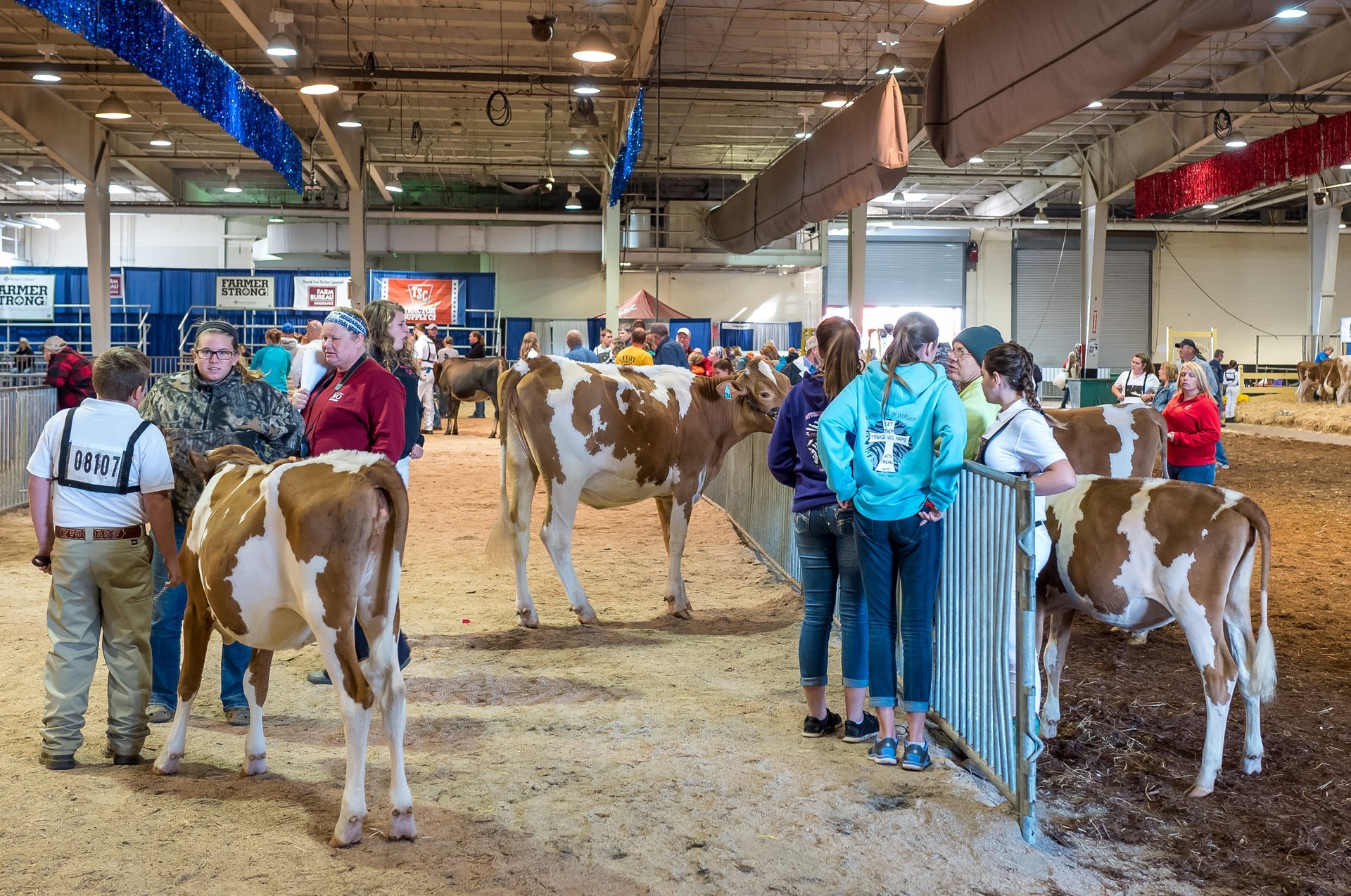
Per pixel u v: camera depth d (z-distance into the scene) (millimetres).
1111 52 8945
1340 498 12844
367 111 23969
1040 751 3756
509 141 26875
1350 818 3971
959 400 4211
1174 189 24500
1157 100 23359
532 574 8312
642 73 17422
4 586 7406
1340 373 26719
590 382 6527
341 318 4703
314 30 18125
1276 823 3936
